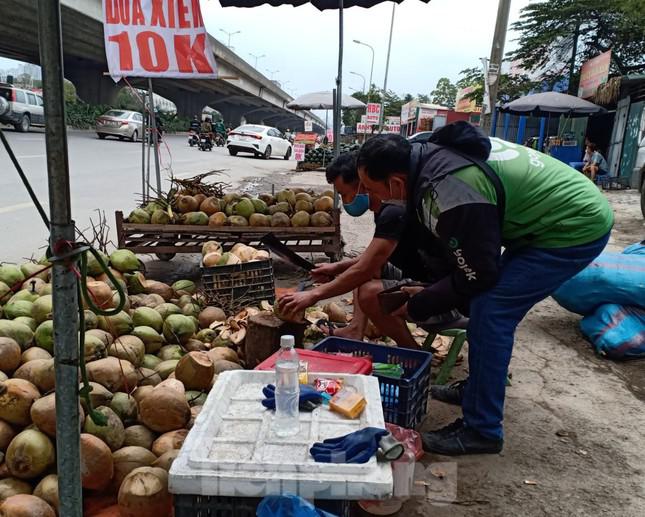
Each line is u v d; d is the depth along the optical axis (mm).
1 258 6145
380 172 2672
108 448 2277
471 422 2912
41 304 3211
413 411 2955
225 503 1731
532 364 4227
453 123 2652
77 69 42688
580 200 2729
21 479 2256
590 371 4137
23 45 34812
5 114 22469
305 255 7348
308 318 4207
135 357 3045
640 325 4410
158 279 5914
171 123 50656
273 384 2250
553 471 2867
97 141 23875
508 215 2711
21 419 2367
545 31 23156
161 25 5414
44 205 9000
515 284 2754
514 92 25188
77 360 1621
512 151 2744
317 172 20484
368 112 22406
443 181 2506
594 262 4676
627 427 3346
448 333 3664
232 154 26250
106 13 5398
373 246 2977
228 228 5820
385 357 3262
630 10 20547
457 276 2635
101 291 3248
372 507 2490
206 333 3836
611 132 19078
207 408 2014
